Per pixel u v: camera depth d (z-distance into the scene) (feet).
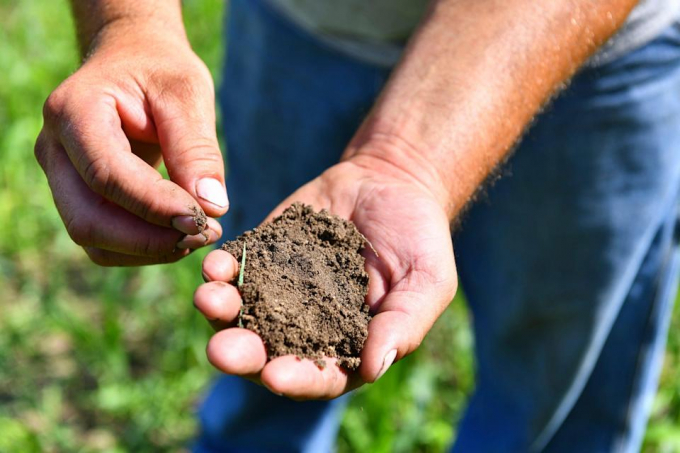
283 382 1.50
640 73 2.06
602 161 2.14
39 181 3.77
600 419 2.50
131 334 3.23
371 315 1.68
